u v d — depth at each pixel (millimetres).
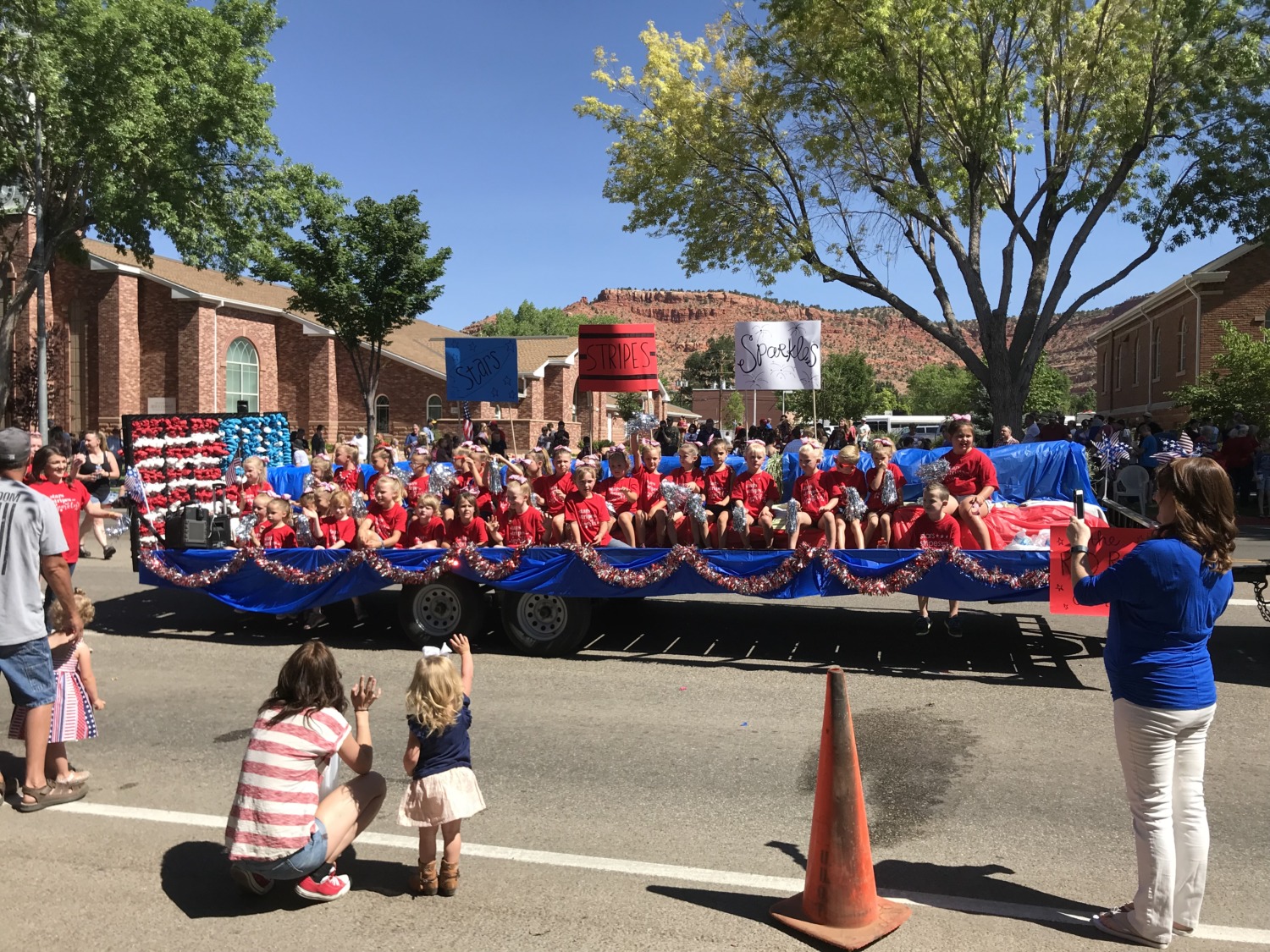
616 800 5250
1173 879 3686
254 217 22250
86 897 4191
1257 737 6273
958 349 19906
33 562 5090
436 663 4102
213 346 34562
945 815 5043
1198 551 3611
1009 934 3818
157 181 20125
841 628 9500
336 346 39844
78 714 5398
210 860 4562
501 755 5980
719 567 8008
